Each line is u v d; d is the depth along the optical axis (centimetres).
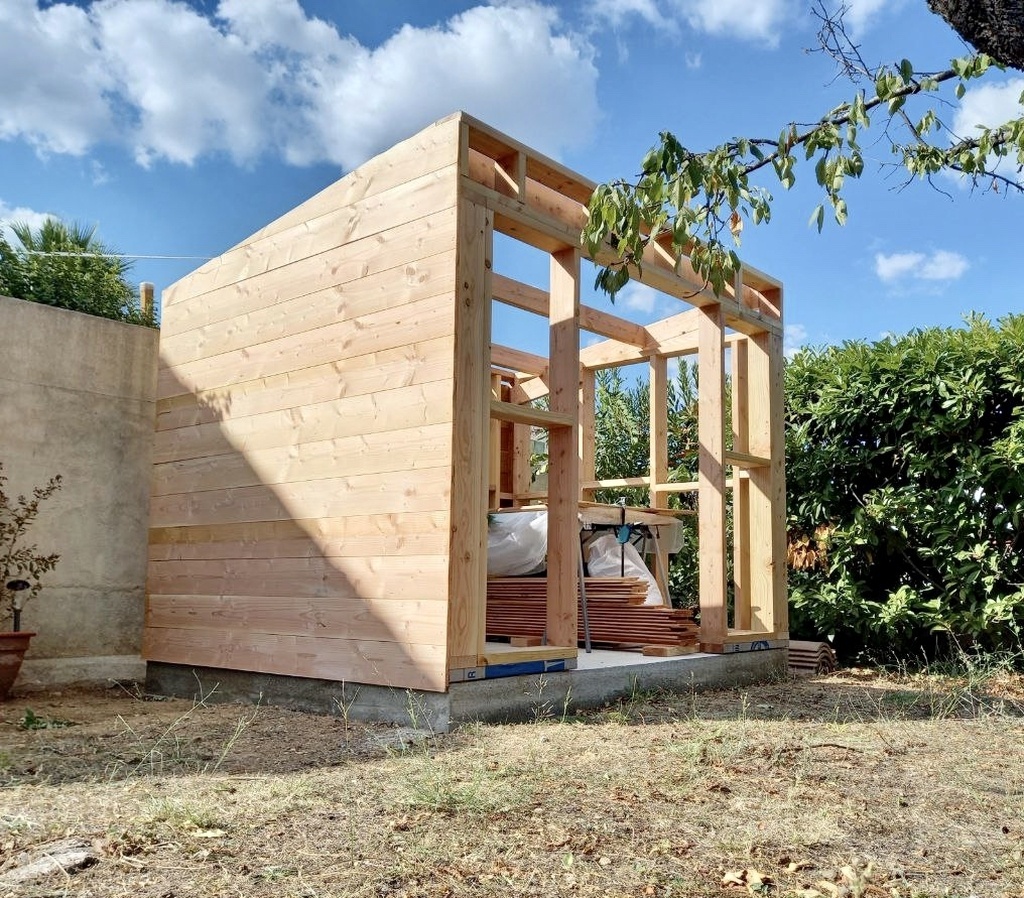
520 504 1001
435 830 301
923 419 830
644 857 279
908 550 869
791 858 279
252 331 668
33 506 683
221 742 478
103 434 754
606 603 771
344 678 557
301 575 599
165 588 721
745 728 499
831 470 896
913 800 350
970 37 243
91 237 1377
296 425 620
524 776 376
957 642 798
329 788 358
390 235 569
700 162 336
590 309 851
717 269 370
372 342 571
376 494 554
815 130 337
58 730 526
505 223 568
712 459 734
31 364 716
